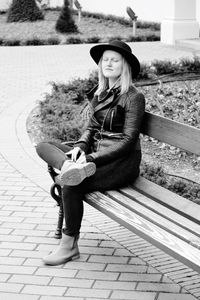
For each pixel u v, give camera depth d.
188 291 3.93
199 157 6.89
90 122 4.75
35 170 6.48
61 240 4.50
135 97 4.49
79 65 14.66
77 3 24.25
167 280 4.09
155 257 4.44
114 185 4.49
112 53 4.51
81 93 9.70
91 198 4.33
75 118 8.12
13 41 19.66
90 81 10.03
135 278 4.13
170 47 17.64
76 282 4.10
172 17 18.12
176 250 3.56
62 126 7.74
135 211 4.14
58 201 4.73
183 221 3.93
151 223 3.96
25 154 7.07
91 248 4.60
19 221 5.16
